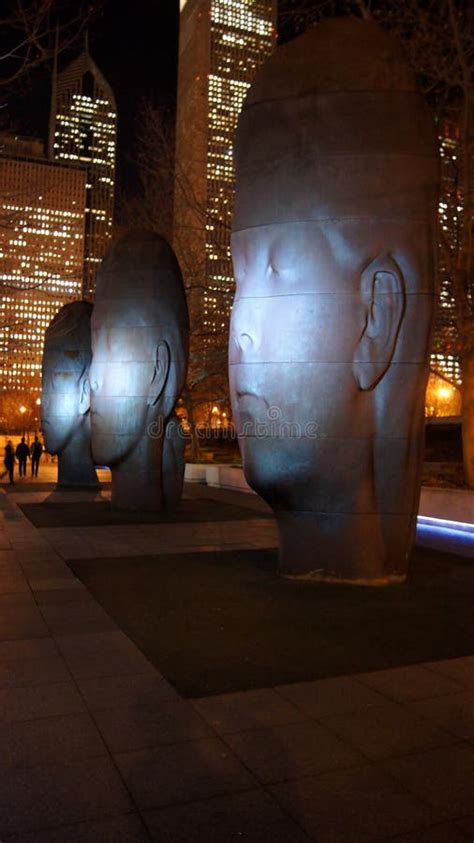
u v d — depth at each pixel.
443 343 17.95
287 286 8.80
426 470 21.75
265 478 9.00
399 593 8.51
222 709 4.87
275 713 4.81
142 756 4.14
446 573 9.77
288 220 8.79
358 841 3.34
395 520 9.05
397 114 8.67
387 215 8.63
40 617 7.26
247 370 9.08
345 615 7.47
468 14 13.96
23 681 5.39
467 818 3.53
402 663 5.93
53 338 23.61
